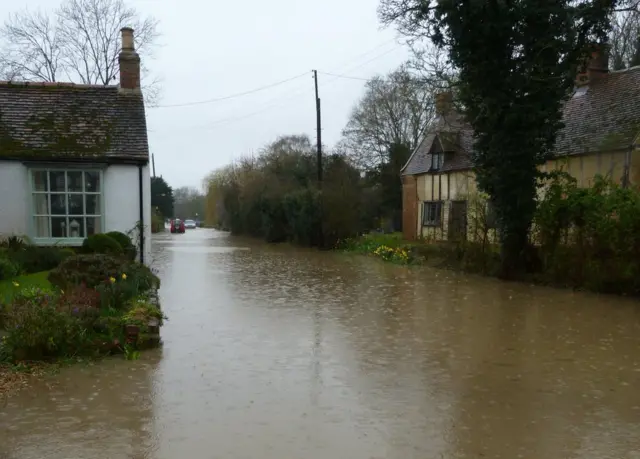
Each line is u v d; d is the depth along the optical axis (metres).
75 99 17.17
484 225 18.73
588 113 21.45
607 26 15.70
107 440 4.95
